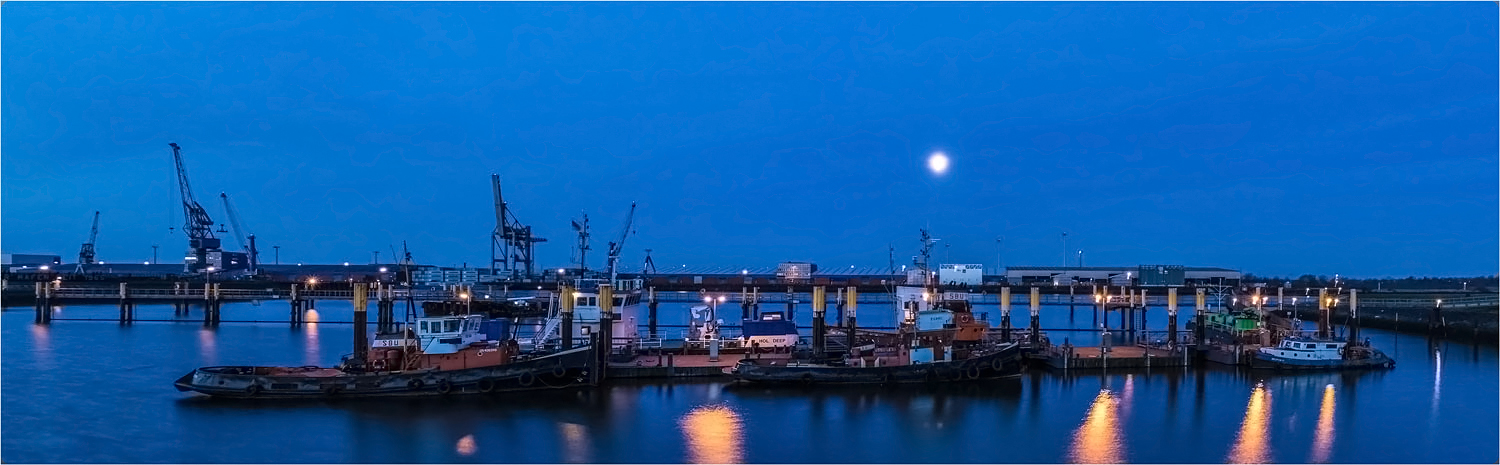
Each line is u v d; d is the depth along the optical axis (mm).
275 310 189750
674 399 71562
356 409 66562
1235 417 68375
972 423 65812
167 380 81188
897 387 77500
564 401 70188
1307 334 108375
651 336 97312
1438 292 184000
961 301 98500
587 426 62969
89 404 69062
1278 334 100438
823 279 189000
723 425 64000
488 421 63719
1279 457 57969
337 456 55688
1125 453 58531
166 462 54531
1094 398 74875
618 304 89625
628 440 59812
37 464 54031
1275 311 140250
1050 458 57219
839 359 82000
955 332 90562
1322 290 112000
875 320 182750
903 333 93062
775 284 147250
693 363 81812
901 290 116938
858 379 77625
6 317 157375
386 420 63688
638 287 97062
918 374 78688
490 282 188125
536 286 155750
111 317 158625
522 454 56500
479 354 72750
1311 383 82688
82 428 61812
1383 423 66875
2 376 83312
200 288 166250
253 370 72188
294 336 125375
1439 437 62938
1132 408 71250
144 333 127875
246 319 160000
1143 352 94188
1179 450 59312
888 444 60062
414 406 67562
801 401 71625
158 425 62406
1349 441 61844
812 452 57969
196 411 66188
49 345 110312
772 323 90750
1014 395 75688
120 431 61031
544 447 57969
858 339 98500
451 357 72188
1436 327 127312
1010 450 58938
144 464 54156
